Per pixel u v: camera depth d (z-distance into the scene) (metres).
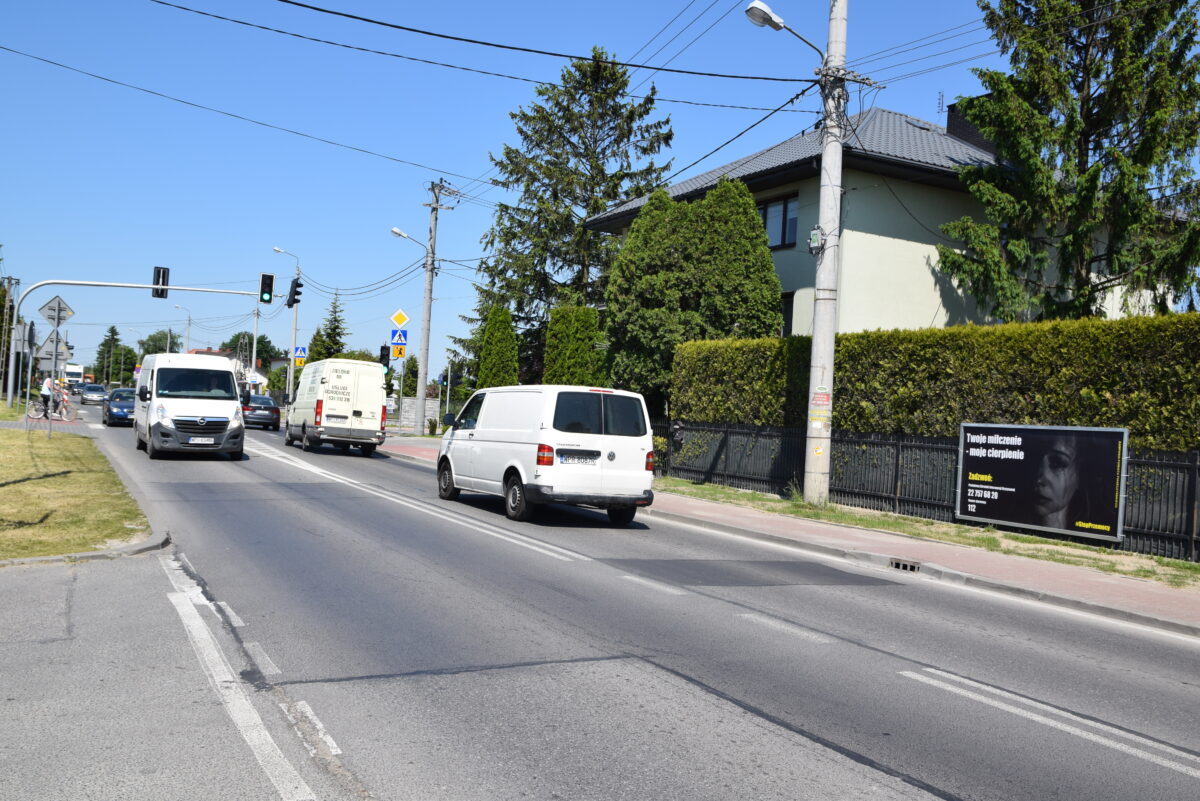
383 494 16.03
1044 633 7.94
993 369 14.60
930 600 9.23
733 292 22.16
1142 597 9.54
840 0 15.92
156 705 4.82
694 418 21.39
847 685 5.80
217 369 21.53
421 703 5.01
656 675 5.77
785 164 23.33
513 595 8.01
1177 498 11.91
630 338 22.97
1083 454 13.03
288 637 6.28
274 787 3.84
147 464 19.33
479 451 14.66
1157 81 20.17
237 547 9.90
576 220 39.75
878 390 16.62
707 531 14.01
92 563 8.62
